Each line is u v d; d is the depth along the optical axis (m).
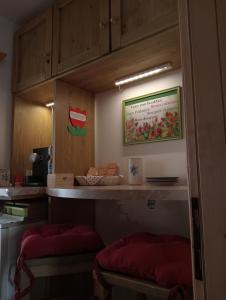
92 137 1.81
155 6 1.20
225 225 0.54
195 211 0.58
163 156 1.49
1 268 1.24
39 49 1.76
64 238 1.10
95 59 1.40
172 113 1.47
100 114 1.82
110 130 1.75
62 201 1.58
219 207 0.55
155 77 1.57
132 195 0.92
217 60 0.58
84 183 1.48
